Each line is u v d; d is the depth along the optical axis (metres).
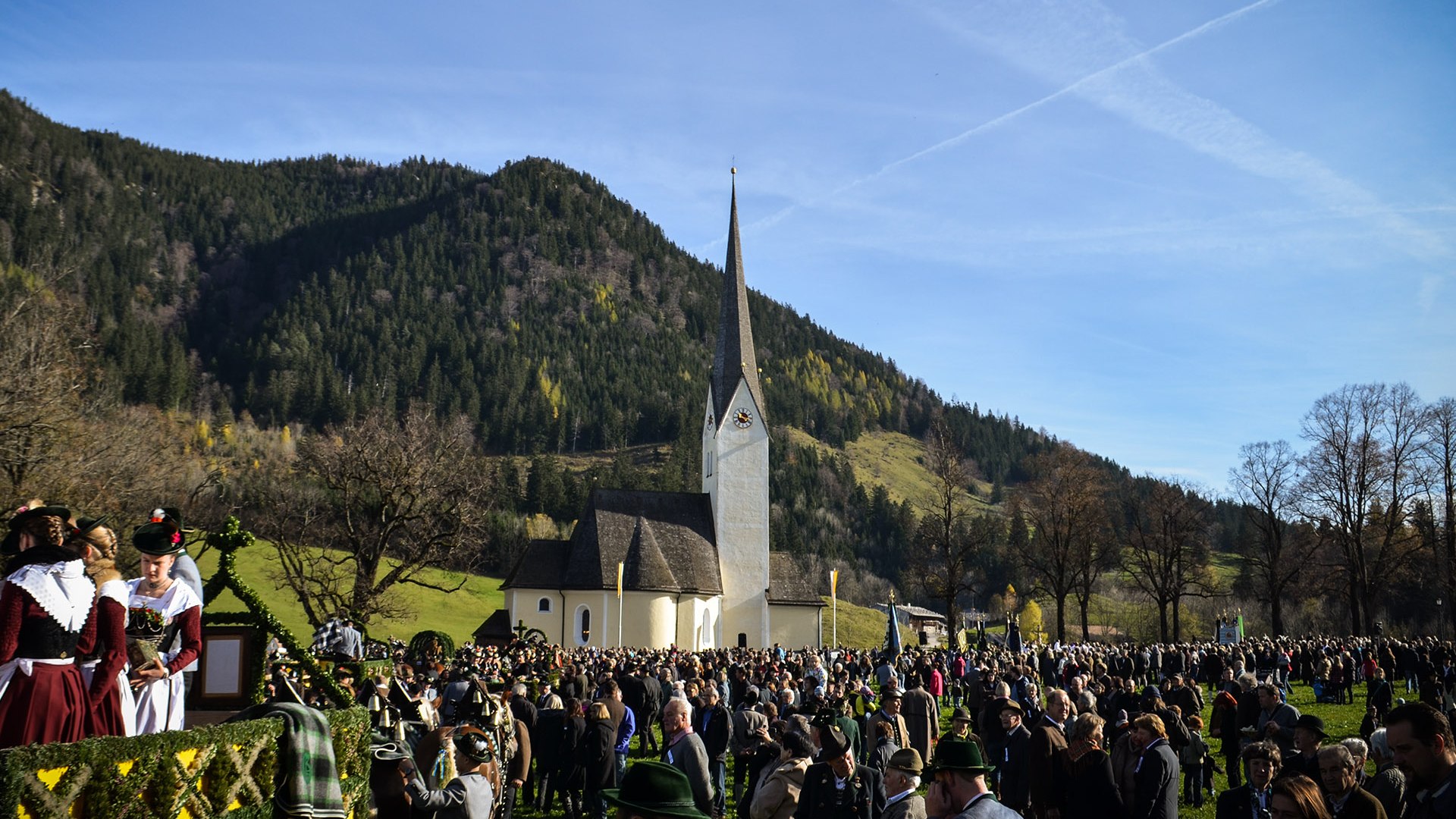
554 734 21.38
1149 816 12.50
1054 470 83.44
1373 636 83.12
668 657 44.38
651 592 86.12
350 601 56.97
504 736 16.08
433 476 58.09
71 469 39.62
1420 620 104.06
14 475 37.62
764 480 95.31
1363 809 9.84
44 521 7.57
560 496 199.12
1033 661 50.84
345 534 58.75
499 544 144.00
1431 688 19.20
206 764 7.70
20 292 43.84
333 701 11.15
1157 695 20.77
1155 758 12.62
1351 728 35.41
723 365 97.50
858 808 12.79
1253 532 104.06
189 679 10.96
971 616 175.25
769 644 93.06
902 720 18.14
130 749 6.83
